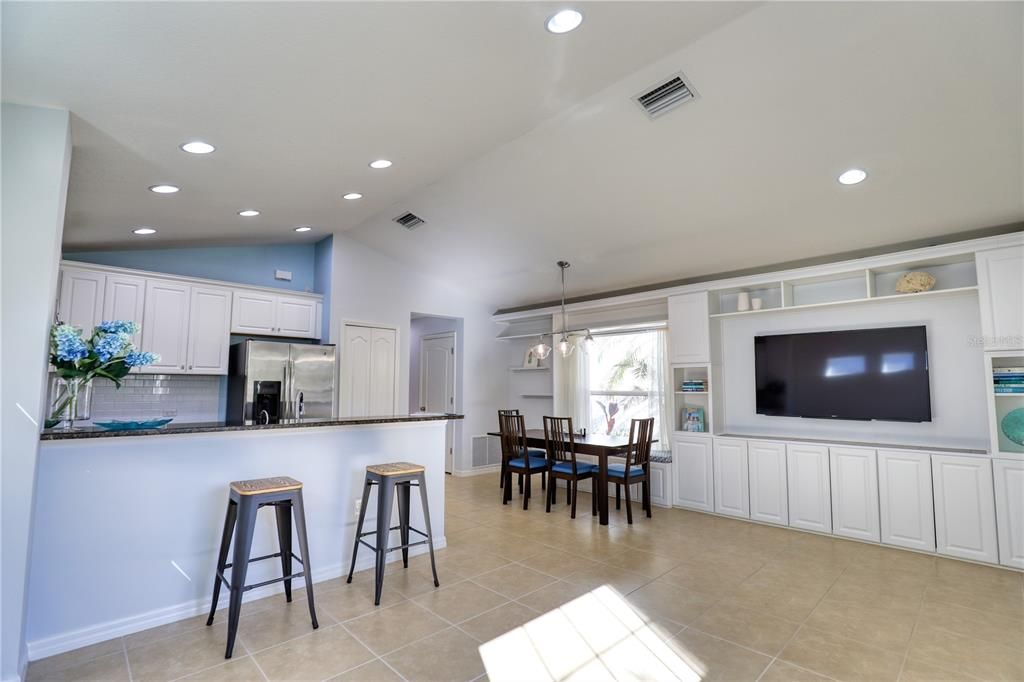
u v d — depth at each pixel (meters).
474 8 1.74
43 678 2.17
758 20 2.36
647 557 3.79
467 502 5.64
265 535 3.06
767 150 3.30
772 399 5.03
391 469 3.21
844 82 2.68
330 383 5.36
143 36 1.63
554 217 4.66
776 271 4.82
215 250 5.34
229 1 1.49
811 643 2.52
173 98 2.06
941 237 4.03
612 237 4.87
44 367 2.07
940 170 3.25
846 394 4.57
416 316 7.02
